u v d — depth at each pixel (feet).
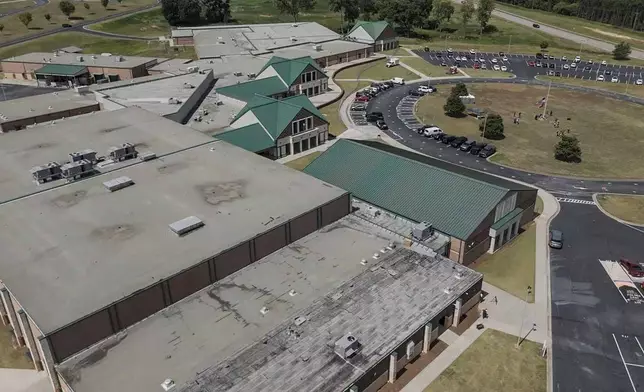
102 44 627.05
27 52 590.14
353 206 227.61
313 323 155.63
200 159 239.91
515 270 208.33
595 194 275.59
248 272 178.81
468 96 433.89
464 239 199.93
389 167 242.78
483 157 322.55
